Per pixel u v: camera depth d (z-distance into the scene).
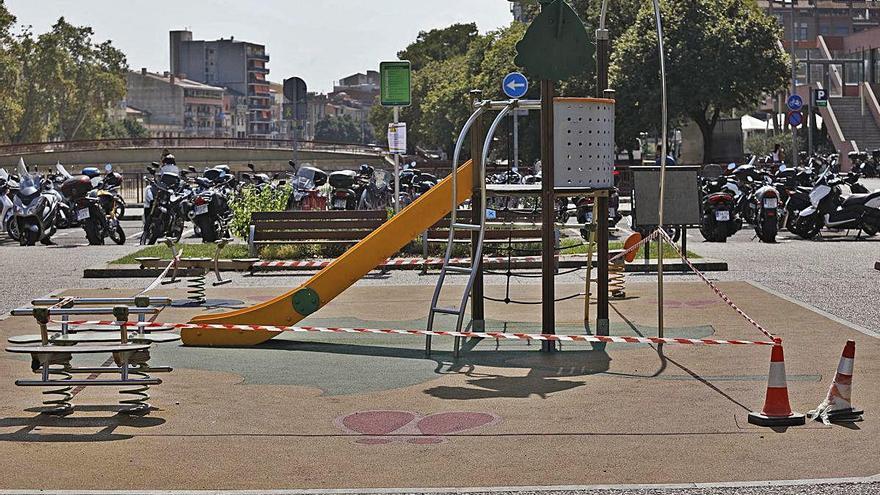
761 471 7.49
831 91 96.25
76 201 27.09
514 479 7.39
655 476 7.42
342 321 14.44
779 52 61.75
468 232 21.84
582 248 22.06
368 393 10.07
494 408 9.41
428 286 18.03
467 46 136.75
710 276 18.72
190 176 32.81
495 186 12.77
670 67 59.53
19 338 9.53
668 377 10.55
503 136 65.56
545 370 11.03
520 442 8.30
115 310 9.20
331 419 9.08
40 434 8.60
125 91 143.12
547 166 12.09
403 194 30.14
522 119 66.56
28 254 24.53
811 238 26.27
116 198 28.48
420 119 120.38
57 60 128.88
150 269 19.91
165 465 7.76
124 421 9.03
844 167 75.88
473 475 7.48
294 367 11.34
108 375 10.80
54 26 139.25
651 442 8.25
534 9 78.81
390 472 7.57
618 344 12.40
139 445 8.28
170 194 26.91
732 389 9.96
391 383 10.50
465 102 90.56
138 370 9.18
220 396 9.98
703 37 59.62
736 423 8.75
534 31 11.92
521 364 11.37
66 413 9.22
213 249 23.47
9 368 11.27
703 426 8.68
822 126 83.50
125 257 22.19
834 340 12.41
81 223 27.19
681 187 15.94
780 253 22.62
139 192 58.84
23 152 92.31
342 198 28.42
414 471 7.59
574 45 11.98
